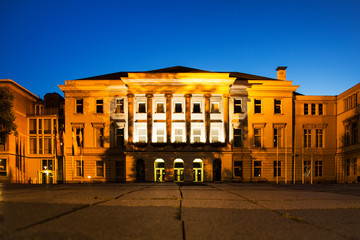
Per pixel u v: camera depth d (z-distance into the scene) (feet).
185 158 143.13
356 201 28.78
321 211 21.52
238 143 154.81
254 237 13.41
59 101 170.09
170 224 15.76
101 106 155.94
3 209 19.49
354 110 143.54
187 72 158.51
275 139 156.46
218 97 150.82
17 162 156.35
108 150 152.46
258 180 152.25
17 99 158.30
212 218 17.78
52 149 162.50
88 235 13.02
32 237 12.26
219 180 144.87
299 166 157.17
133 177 142.00
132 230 14.24
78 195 30.86
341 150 155.43
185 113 149.38
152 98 150.00
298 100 161.27
